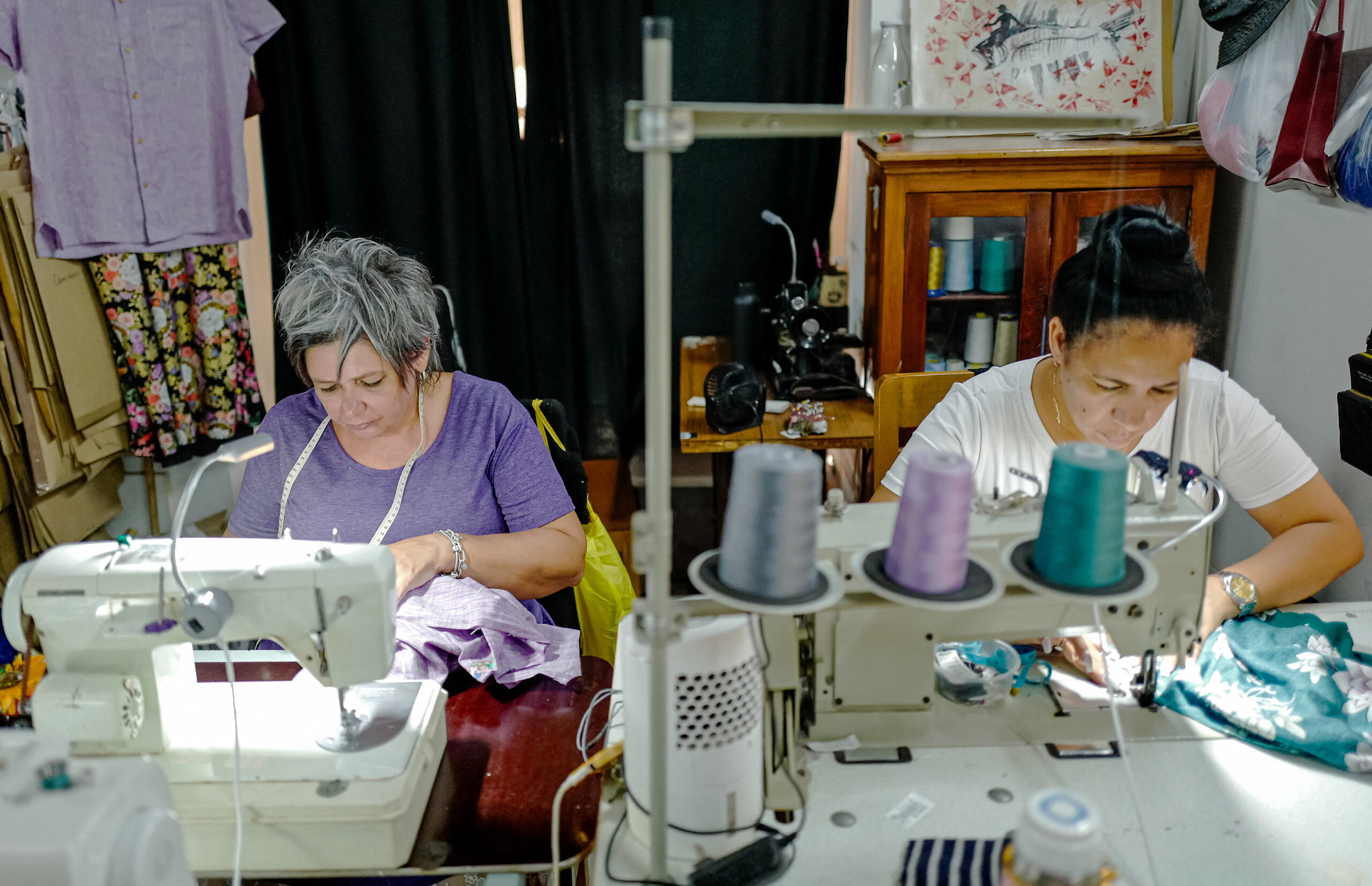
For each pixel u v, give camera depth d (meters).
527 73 3.35
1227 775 1.23
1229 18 2.23
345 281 1.62
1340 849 1.11
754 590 1.01
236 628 1.22
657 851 1.06
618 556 2.05
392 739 1.25
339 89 3.21
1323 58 2.00
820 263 3.62
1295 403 2.32
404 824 1.19
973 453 1.77
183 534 3.34
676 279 3.60
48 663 1.24
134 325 2.92
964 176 2.68
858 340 3.26
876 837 1.14
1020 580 1.07
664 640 0.96
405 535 1.79
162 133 2.83
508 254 3.45
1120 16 2.85
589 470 3.72
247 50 2.95
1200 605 1.25
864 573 1.07
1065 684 1.42
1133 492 1.30
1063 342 1.67
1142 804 1.18
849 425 2.92
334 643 1.23
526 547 1.77
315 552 1.26
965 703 1.37
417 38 3.17
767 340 3.41
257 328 3.75
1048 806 0.86
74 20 2.63
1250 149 2.26
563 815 1.25
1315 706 1.30
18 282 2.65
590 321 3.56
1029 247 2.73
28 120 2.61
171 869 0.96
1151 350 1.61
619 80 3.30
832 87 3.44
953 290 2.80
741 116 0.86
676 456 3.81
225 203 3.01
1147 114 2.86
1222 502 1.25
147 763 0.98
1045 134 2.79
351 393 1.66
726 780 1.10
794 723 1.19
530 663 1.55
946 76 2.88
